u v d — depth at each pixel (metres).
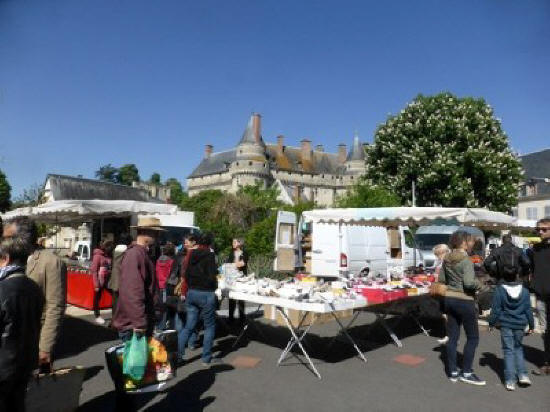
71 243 28.59
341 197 24.25
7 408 2.78
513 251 5.09
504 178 26.81
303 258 14.69
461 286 5.11
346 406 4.36
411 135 27.67
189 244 6.46
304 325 8.07
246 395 4.61
